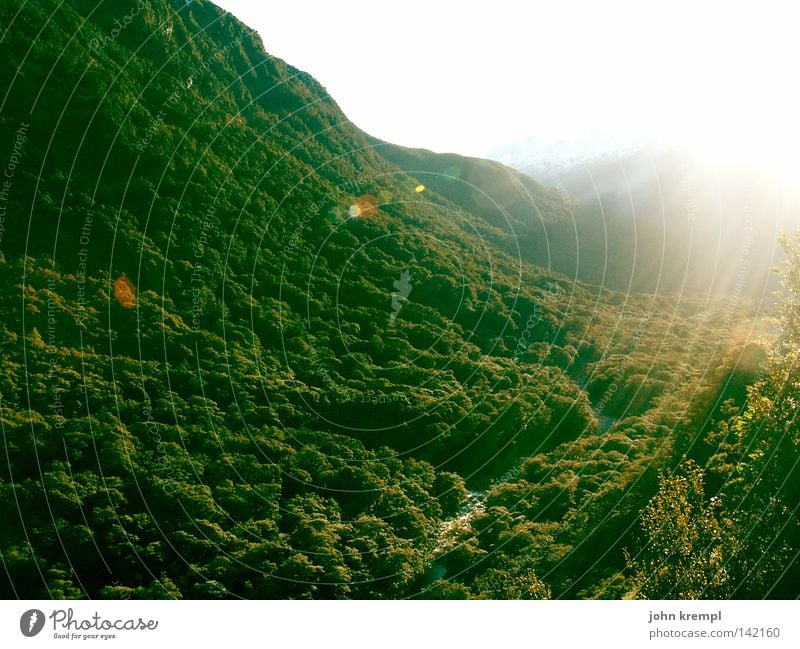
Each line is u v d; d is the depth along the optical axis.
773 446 15.32
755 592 13.61
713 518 15.21
